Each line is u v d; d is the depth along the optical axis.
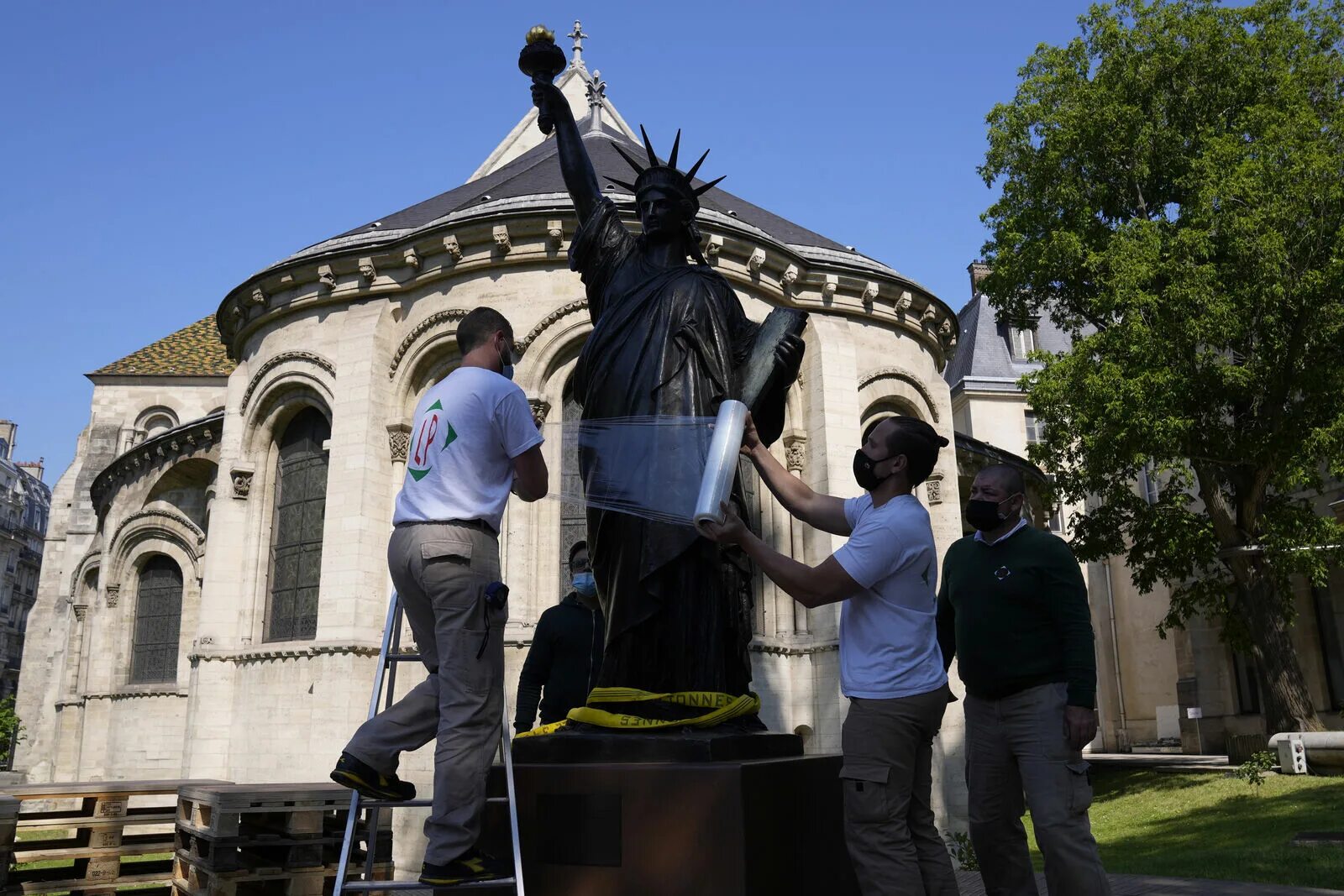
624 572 3.81
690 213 4.60
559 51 4.92
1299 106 20.59
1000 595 4.42
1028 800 4.28
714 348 4.03
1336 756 18.06
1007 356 44.31
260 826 7.76
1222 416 22.50
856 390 18.95
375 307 18.11
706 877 3.18
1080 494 22.70
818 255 19.50
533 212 16.73
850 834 3.59
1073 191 22.36
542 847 3.46
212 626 18.17
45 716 36.22
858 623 3.74
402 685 16.33
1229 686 30.14
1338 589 26.03
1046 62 23.41
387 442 17.53
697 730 3.62
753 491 18.08
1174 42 21.80
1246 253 19.02
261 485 19.03
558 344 16.70
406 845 14.72
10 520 118.44
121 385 38.97
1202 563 21.91
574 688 6.36
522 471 3.69
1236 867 10.49
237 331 20.36
